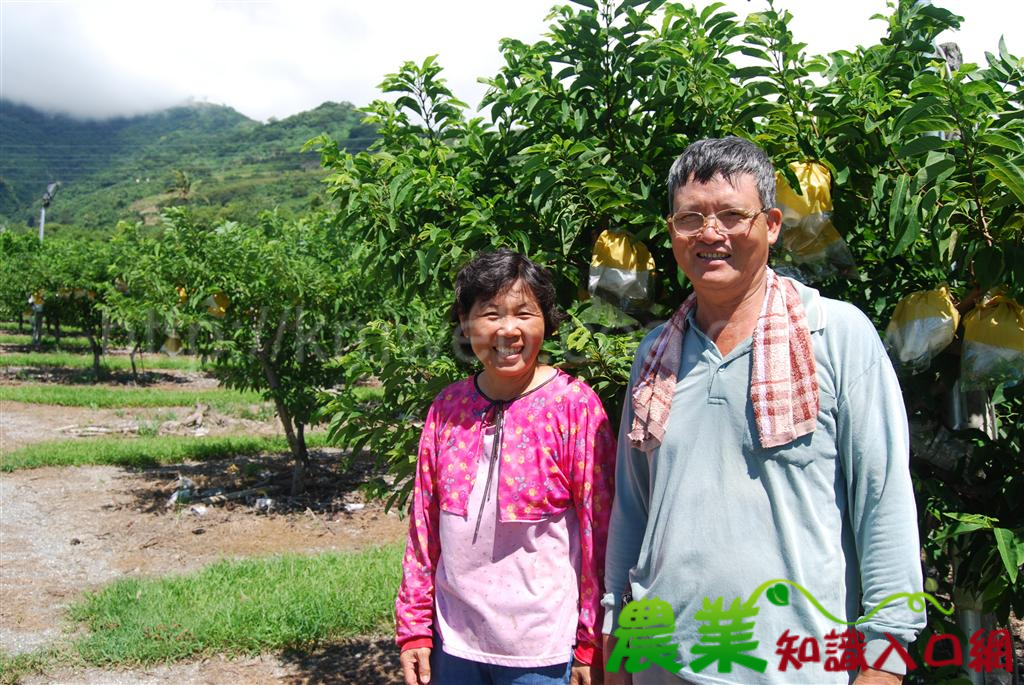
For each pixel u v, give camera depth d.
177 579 6.18
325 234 8.99
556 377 2.29
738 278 1.78
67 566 6.72
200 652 5.00
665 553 1.78
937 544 2.80
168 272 8.41
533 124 3.04
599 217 2.77
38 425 13.29
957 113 2.07
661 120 2.77
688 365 1.85
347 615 5.41
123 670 4.76
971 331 2.27
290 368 8.96
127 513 8.35
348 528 8.00
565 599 2.21
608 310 2.61
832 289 2.68
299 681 4.64
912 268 2.67
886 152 2.37
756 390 1.70
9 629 5.32
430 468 2.40
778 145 2.47
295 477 9.10
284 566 6.52
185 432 13.07
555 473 2.20
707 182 1.78
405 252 3.16
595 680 2.19
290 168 178.25
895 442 1.66
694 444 1.78
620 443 2.01
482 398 2.34
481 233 2.87
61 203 191.88
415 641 2.35
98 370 19.45
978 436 2.48
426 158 3.25
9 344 26.75
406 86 3.46
